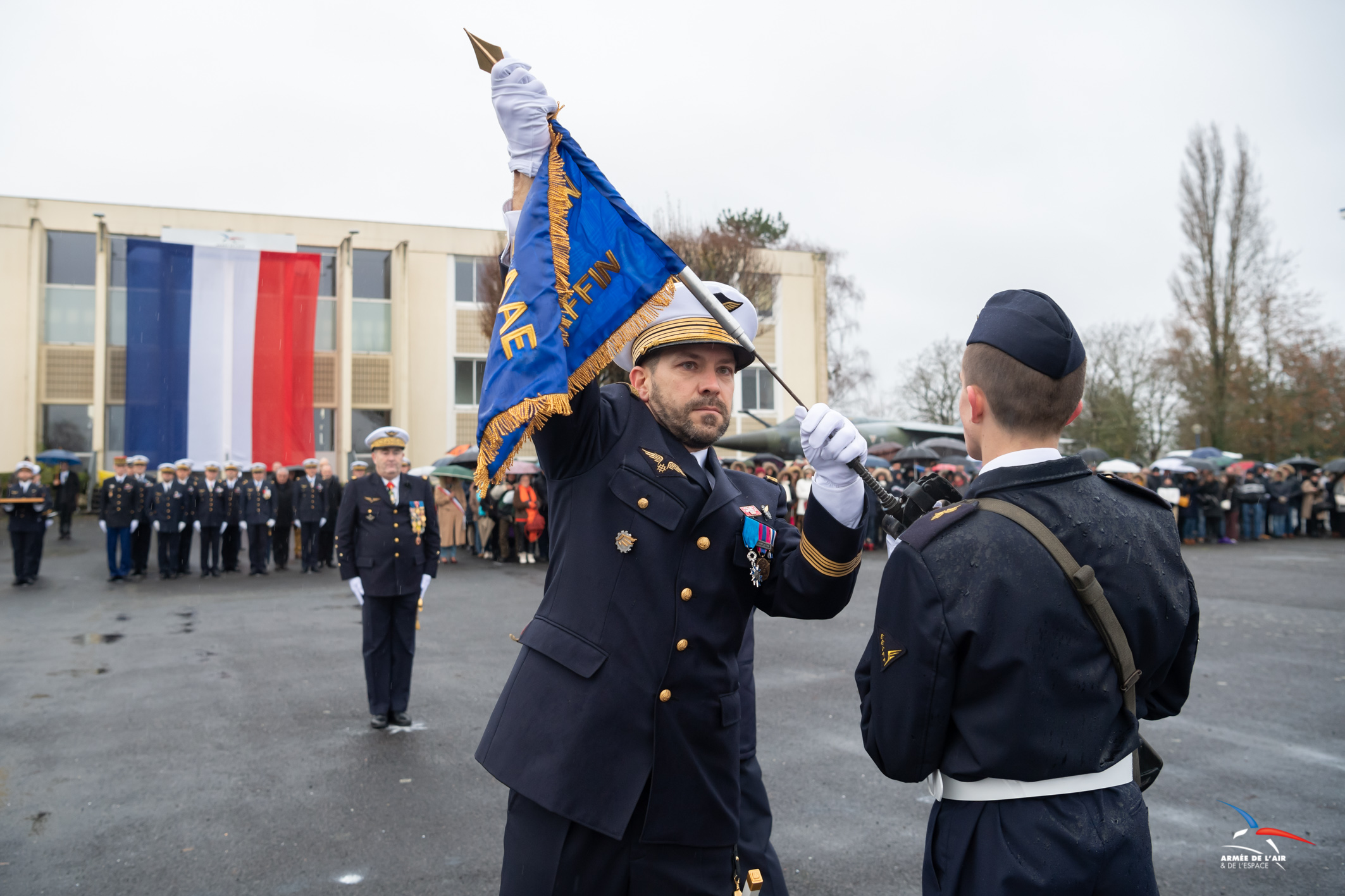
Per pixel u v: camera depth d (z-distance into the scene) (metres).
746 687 2.90
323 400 27.75
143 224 26.53
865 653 1.84
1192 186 32.47
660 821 1.92
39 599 11.80
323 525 16.02
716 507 2.09
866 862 3.71
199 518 14.60
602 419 2.15
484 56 2.13
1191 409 32.97
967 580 1.61
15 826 4.12
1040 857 1.57
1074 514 1.67
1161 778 4.63
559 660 1.98
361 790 4.59
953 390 42.00
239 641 8.73
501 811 4.32
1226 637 8.52
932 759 1.66
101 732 5.62
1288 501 21.45
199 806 4.38
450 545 16.30
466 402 29.25
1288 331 30.66
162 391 25.05
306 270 26.33
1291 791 4.44
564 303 2.01
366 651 5.73
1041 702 1.57
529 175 2.08
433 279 29.03
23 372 25.75
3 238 25.62
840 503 1.98
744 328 2.48
